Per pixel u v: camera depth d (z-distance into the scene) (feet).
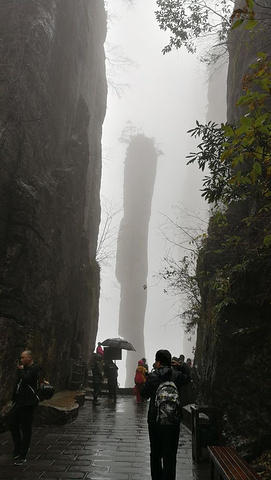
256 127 14.89
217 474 18.99
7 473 18.83
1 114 37.14
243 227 32.01
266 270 24.17
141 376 49.21
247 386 22.72
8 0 43.55
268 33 40.45
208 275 36.37
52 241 43.50
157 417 14.57
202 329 39.52
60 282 47.11
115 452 23.73
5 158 35.63
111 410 42.60
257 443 20.77
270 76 15.78
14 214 36.01
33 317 37.55
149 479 18.65
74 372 49.73
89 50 68.13
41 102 43.73
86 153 56.65
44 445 24.88
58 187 46.93
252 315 24.38
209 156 25.36
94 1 71.72
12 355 33.01
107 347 65.57
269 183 23.56
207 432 22.36
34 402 20.79
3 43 40.52
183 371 16.52
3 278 34.37
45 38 44.83
